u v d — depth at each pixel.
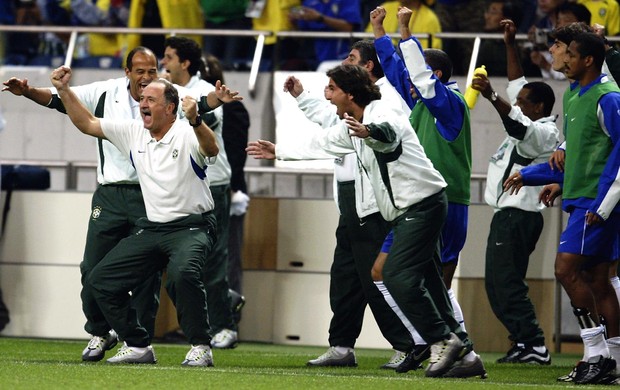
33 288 37.09
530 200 31.75
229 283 36.03
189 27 41.22
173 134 25.23
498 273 31.94
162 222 25.38
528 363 31.44
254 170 37.56
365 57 27.81
